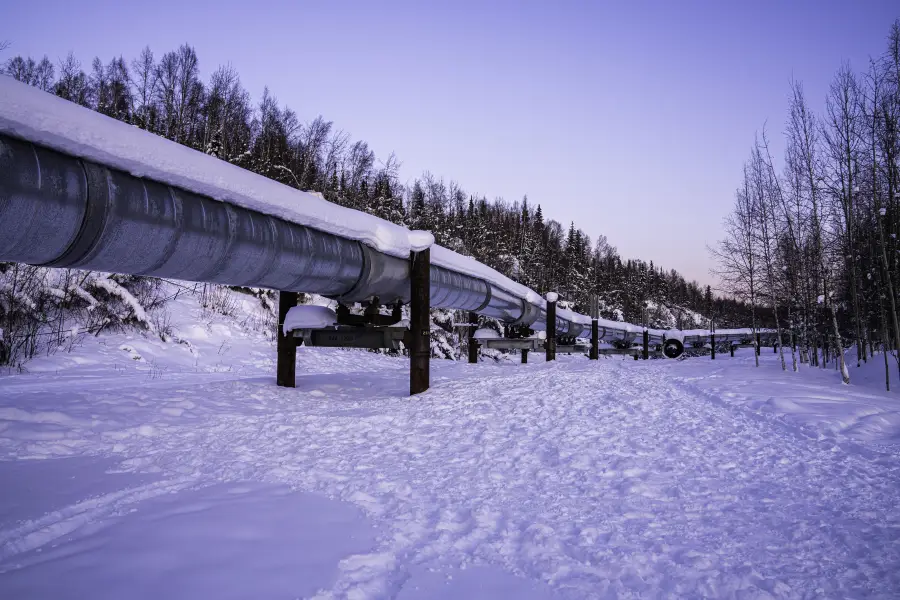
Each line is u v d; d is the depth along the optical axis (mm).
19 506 4133
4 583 2867
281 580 3010
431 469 5648
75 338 15281
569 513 4340
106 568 3096
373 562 3326
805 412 8820
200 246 6816
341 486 4973
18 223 4945
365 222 10117
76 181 5289
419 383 11359
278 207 8070
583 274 72000
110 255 5949
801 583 3152
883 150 14594
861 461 6086
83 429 6871
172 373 13961
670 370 17750
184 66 41500
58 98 5180
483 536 3826
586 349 25375
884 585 3127
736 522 4176
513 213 89000
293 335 11594
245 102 43969
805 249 19859
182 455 6055
